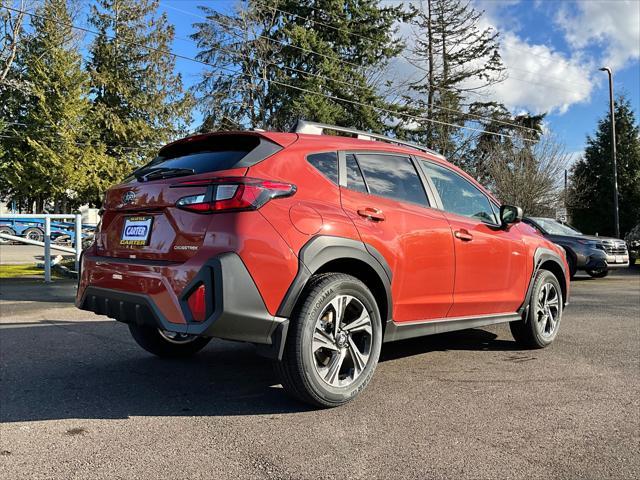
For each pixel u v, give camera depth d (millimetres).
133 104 36312
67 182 32906
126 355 4910
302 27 33625
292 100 32312
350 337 3535
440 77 39219
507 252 4828
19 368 4434
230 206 3109
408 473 2572
